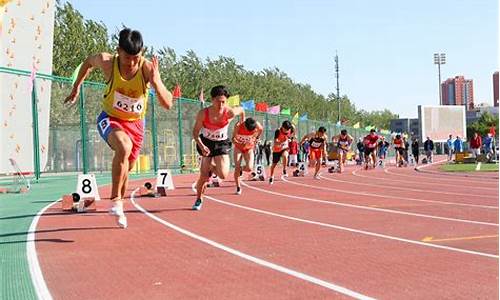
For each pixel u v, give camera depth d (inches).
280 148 660.1
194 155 1091.3
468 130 4005.9
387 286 173.6
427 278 183.0
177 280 186.1
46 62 847.7
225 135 382.9
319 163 785.6
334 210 377.7
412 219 327.6
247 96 2406.5
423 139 2650.1
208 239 264.2
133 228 300.7
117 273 197.9
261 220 329.7
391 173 940.0
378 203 422.9
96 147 992.2
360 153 1429.6
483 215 343.0
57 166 966.4
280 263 209.8
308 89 3408.0
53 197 500.1
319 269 198.8
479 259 212.1
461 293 163.9
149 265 209.9
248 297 163.3
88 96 995.3
